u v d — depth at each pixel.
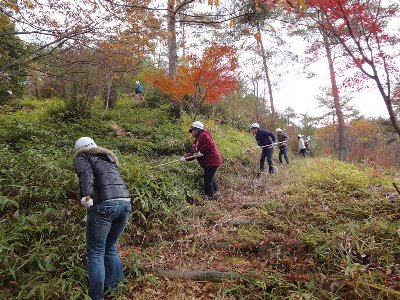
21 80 11.55
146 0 5.46
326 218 4.55
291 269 3.74
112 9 5.22
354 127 28.47
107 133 9.38
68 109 10.12
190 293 3.53
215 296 3.47
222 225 4.86
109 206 3.34
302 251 3.99
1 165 5.52
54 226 4.25
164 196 5.44
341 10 3.87
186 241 4.48
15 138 7.85
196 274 3.78
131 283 3.69
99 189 3.37
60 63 6.32
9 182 5.13
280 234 4.30
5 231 4.09
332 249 3.86
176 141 9.23
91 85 10.02
